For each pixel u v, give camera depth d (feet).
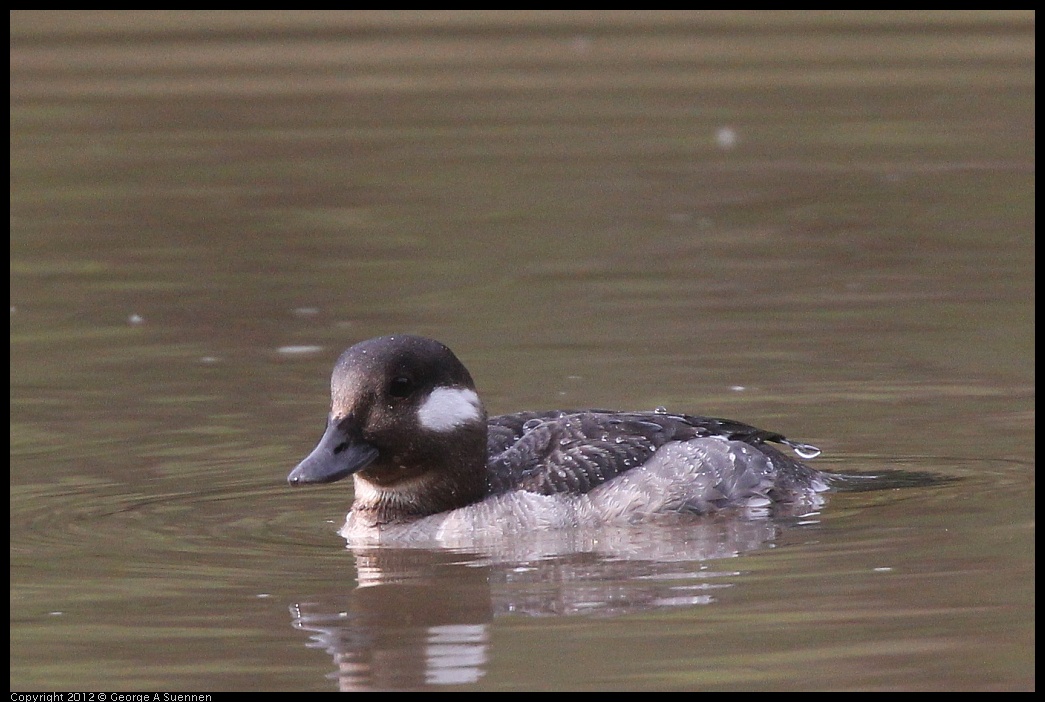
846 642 31.27
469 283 61.57
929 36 104.32
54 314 58.29
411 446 38.81
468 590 34.86
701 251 65.41
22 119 88.48
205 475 42.75
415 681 30.12
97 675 30.55
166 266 64.80
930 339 53.11
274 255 66.28
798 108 90.02
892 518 38.60
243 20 109.40
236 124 87.97
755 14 110.52
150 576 35.81
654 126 87.10
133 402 48.52
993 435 44.19
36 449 44.57
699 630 32.14
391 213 72.43
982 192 73.67
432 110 90.33
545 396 48.21
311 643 32.01
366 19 109.70
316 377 50.72
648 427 41.11
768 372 50.06
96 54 101.09
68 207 74.08
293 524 39.88
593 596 34.27
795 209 71.82
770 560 36.09
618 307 57.77
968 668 30.09
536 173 78.64
